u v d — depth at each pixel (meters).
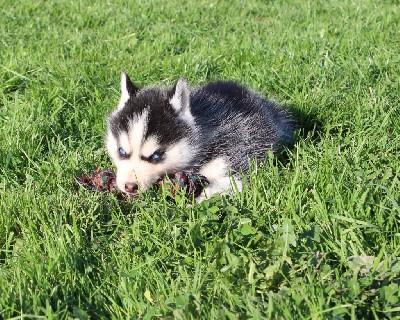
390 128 1.12
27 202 0.93
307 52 1.56
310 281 0.70
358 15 1.96
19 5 2.23
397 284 0.70
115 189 0.98
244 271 0.74
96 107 1.27
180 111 0.98
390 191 0.86
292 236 0.77
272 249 0.77
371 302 0.69
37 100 1.30
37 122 1.19
